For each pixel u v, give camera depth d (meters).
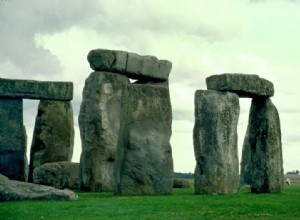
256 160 25.66
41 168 30.94
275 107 26.00
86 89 30.39
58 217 16.31
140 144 23.45
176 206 18.94
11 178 34.56
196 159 24.08
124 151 23.33
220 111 23.92
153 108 23.89
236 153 24.48
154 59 30.42
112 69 29.91
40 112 35.91
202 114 24.03
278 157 25.73
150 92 23.94
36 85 35.12
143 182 23.36
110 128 29.80
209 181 23.67
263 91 25.05
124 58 29.95
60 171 30.70
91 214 16.97
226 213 17.42
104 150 29.47
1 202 19.64
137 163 23.34
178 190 27.38
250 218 16.33
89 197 22.16
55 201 20.06
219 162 23.73
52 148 35.59
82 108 30.44
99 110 29.59
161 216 16.59
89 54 30.38
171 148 24.06
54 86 35.44
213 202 20.17
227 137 24.03
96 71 30.17
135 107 23.62
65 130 35.88
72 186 30.58
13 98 34.97
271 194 24.22
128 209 18.03
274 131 25.69
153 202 19.94
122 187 23.14
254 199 21.44
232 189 24.12
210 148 23.81
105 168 29.47
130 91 23.72
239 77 24.39
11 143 34.81
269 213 17.53
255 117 25.94
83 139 30.12
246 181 33.44
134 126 23.52
